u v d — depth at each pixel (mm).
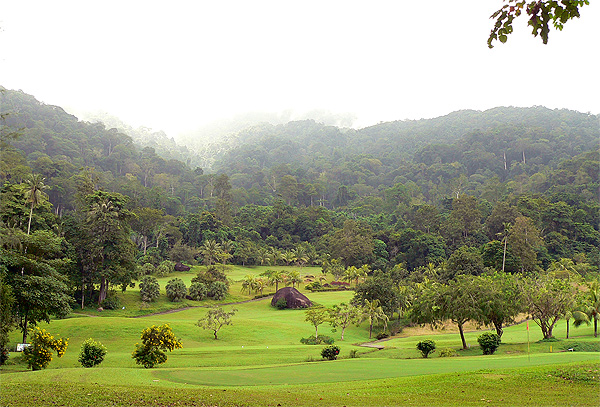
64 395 16266
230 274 125562
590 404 14109
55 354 35938
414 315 50219
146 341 30562
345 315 61312
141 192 187125
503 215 135000
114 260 75938
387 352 43000
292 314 79125
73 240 74000
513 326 65812
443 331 67438
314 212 176625
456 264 91750
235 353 39250
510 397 15430
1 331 30094
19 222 64812
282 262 145875
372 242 138250
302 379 22188
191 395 16562
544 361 25391
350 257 131875
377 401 15484
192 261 130000
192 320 69250
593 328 54656
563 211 131250
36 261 38625
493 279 54531
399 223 161375
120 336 48781
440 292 47625
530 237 109875
